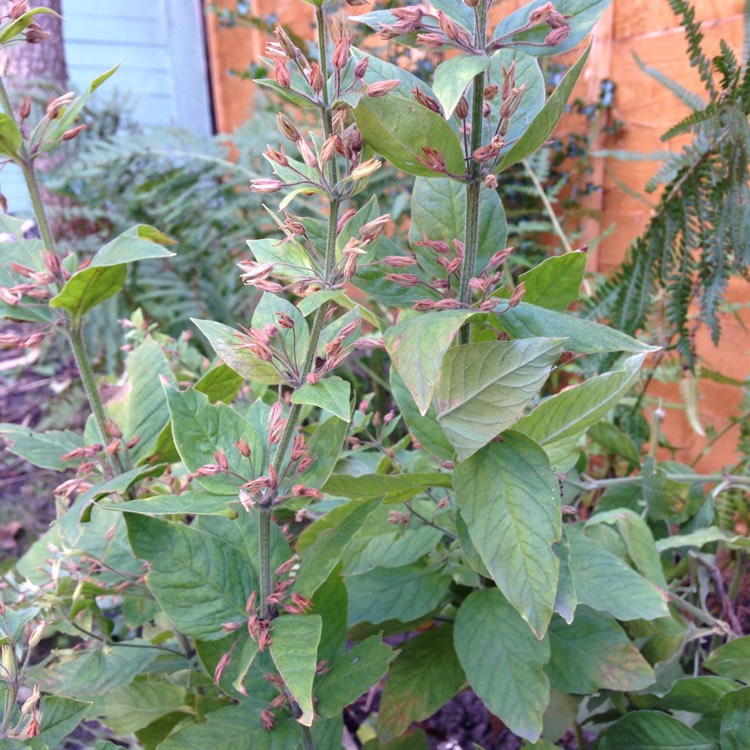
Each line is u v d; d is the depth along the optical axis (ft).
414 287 1.29
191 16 7.41
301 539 1.68
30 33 1.47
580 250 1.31
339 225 1.19
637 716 1.64
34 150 1.50
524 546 1.15
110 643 1.69
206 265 4.76
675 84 2.71
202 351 4.48
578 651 1.65
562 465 1.53
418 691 1.73
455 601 1.93
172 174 4.75
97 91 7.29
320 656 1.47
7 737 1.23
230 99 6.97
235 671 1.43
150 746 1.80
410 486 1.37
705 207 2.43
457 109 1.19
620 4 3.39
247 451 1.24
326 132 1.19
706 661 1.70
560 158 3.87
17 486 4.57
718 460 3.30
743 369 3.10
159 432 1.69
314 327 1.22
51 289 1.59
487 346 1.14
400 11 1.15
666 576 2.14
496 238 1.38
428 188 1.39
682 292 2.53
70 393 4.87
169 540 1.34
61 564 1.69
